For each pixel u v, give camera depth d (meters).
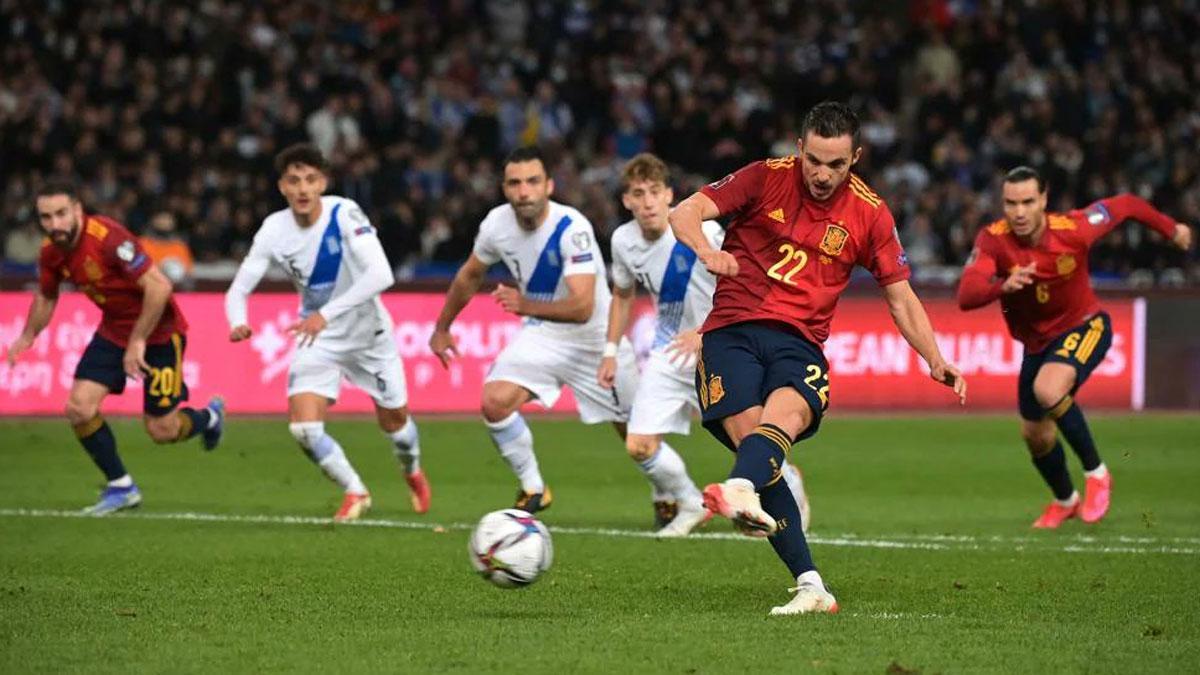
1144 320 62.47
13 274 59.00
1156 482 44.78
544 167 35.19
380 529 34.94
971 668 20.02
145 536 33.62
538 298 36.31
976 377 62.06
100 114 72.81
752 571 29.05
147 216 68.06
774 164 23.50
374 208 70.25
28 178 69.12
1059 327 36.06
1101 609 24.88
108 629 22.64
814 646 21.25
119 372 37.62
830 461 49.28
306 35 79.12
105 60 75.00
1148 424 58.41
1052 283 35.59
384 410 37.66
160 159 71.12
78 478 44.75
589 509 39.41
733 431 23.27
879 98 82.62
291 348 59.28
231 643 21.58
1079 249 35.56
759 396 23.20
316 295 37.09
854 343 61.59
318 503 40.06
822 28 85.25
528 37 83.44
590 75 80.94
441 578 27.80
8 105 72.88
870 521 37.47
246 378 59.12
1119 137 80.12
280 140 72.06
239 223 68.88
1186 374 62.62
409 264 69.06
